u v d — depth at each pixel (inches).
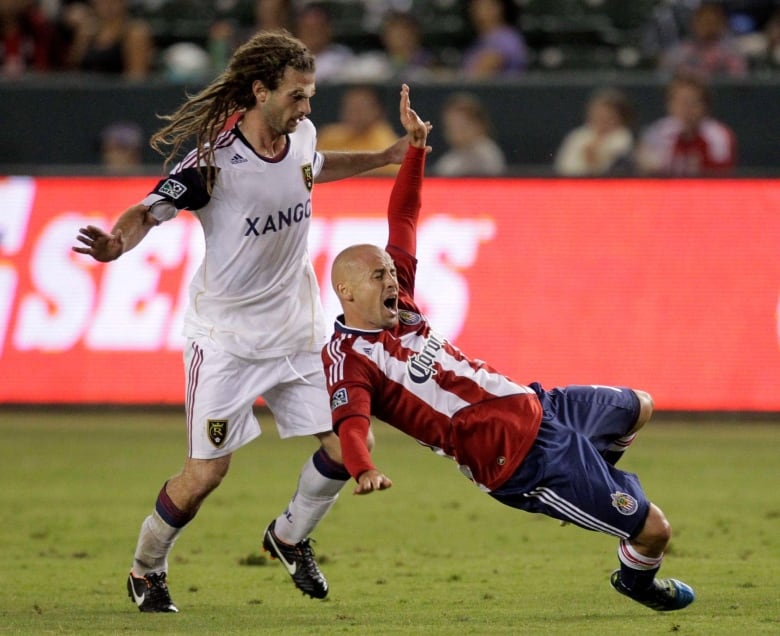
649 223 1967.3
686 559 1112.8
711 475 1589.6
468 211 1989.4
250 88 878.4
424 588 1004.6
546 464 793.6
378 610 907.4
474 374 805.9
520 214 1983.3
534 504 804.6
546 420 810.8
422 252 1983.3
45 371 2022.6
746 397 1941.4
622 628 805.2
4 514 1373.0
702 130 2170.3
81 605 943.7
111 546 1211.2
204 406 918.4
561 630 799.1
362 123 2223.2
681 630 796.0
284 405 957.2
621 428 840.3
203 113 889.5
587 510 793.6
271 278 927.0
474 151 2208.4
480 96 2285.9
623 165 2193.7
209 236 914.1
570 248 1971.0
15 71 2568.9
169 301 1998.0
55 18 2832.2
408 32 2571.4
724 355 1943.9
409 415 804.6
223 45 2576.3
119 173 2025.1
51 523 1325.0
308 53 880.9
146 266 2006.6
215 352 922.7
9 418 2014.0
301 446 1877.5
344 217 1977.1
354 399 784.9
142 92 2317.9
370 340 805.9
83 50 2568.9
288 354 941.8
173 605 922.7
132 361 2007.9
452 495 1499.8
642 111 2282.2
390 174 2005.4
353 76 2452.0
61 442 1830.7
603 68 2593.5
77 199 2028.8
